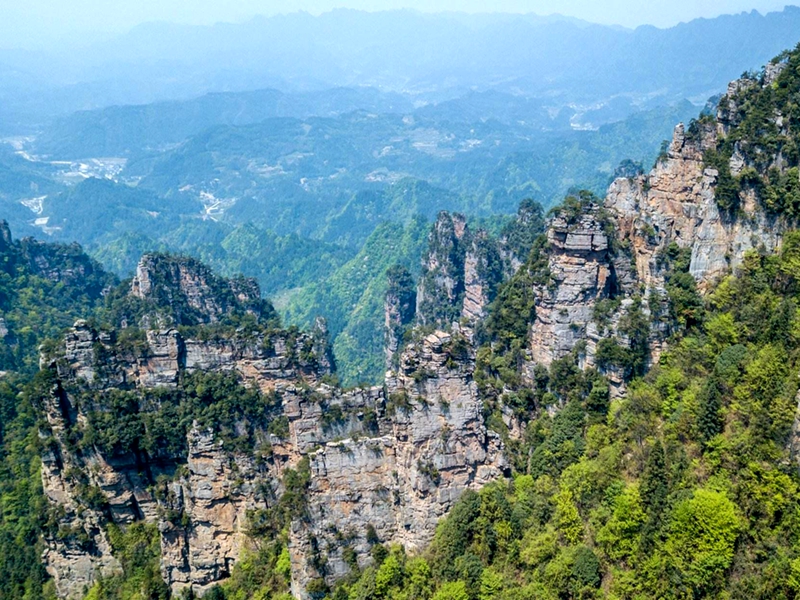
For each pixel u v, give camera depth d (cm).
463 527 8669
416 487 9050
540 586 7988
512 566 8394
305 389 10250
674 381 9150
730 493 7556
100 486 10994
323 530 9194
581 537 8269
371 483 9294
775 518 7312
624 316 10012
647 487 7906
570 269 10656
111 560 11112
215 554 10494
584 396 10044
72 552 11162
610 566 7862
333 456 9225
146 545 11025
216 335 11494
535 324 11094
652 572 7444
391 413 9319
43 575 11394
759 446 7700
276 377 11406
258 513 10362
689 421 8425
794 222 9669
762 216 9881
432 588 8550
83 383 10994
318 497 9225
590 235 10562
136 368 11219
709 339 9375
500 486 9119
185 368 11381
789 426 7650
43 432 11106
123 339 11269
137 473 11069
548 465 9362
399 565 8775
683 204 11038
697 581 7138
